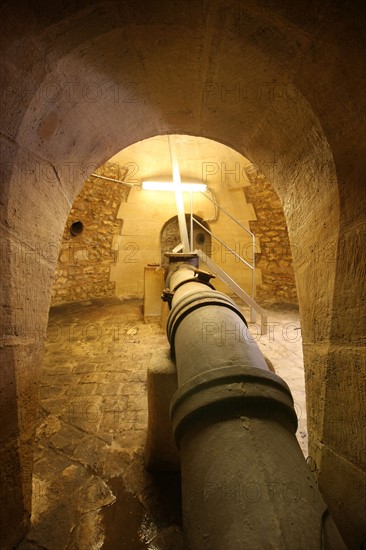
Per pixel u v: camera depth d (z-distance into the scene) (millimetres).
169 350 2041
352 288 1070
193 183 6453
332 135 1113
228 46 1202
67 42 1060
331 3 837
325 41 943
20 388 1281
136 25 1108
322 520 574
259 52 1167
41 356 1475
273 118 1471
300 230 1541
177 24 1105
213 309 1432
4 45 888
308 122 1232
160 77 1464
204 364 999
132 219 6938
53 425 2475
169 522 1636
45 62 1053
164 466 1958
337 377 1185
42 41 984
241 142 1982
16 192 1147
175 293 2311
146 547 1509
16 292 1207
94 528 1584
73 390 3051
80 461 2074
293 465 668
